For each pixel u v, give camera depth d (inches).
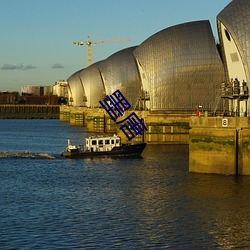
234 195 2027.6
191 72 4419.3
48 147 4286.4
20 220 1705.2
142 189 2186.3
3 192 2160.4
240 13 2790.4
